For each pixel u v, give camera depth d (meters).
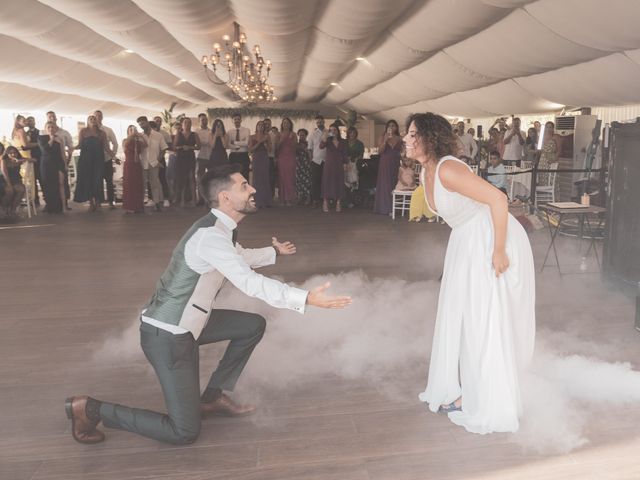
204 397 2.76
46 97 18.30
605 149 6.91
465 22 7.96
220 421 2.76
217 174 2.43
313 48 12.17
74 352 3.64
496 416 2.57
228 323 2.69
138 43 10.48
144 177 10.33
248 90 13.86
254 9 7.76
